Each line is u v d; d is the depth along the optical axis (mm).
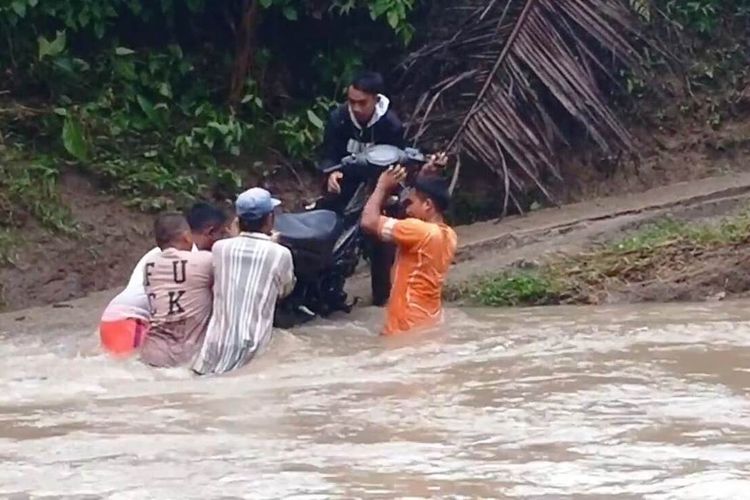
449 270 21141
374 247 19625
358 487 10062
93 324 19203
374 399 13273
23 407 13312
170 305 15930
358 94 19062
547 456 10844
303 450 11250
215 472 10578
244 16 25359
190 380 14812
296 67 26516
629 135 26391
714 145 27484
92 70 24719
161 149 24406
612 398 12961
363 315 19156
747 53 28938
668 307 18969
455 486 10039
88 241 22516
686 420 11992
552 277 20094
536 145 24625
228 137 24656
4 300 21172
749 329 16703
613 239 22172
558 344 15953
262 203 16266
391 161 18438
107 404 13391
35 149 23578
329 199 19344
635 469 10383
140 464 10883
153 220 23281
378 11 24844
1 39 24219
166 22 25500
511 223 23969
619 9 25453
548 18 24891
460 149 24391
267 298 15961
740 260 19953
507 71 24719
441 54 25578
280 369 15273
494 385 13719
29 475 10633
